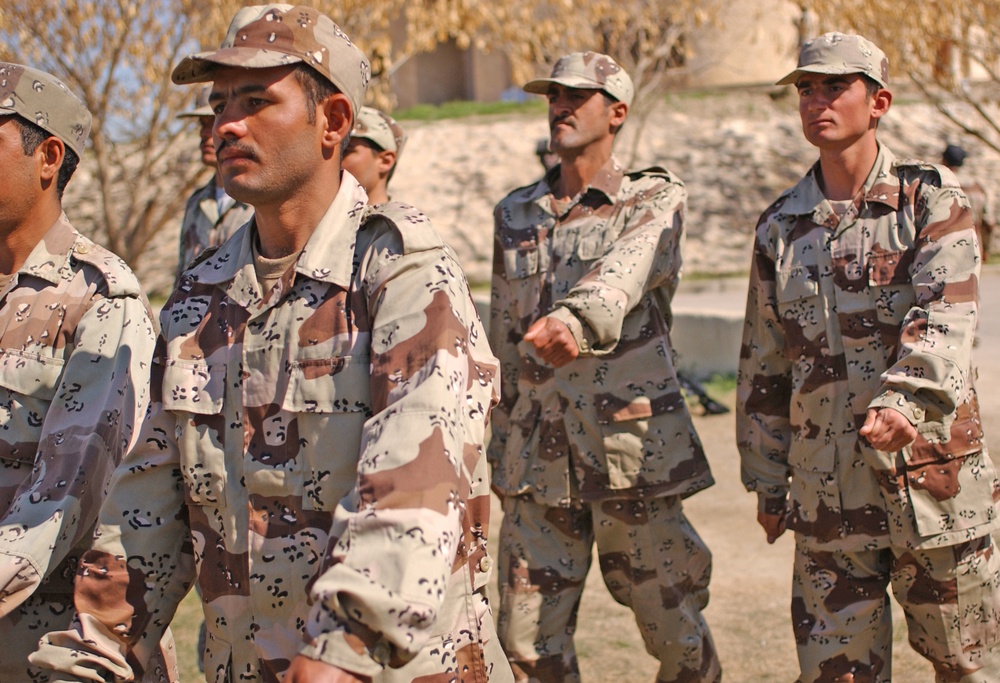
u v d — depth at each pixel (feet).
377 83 33.12
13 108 8.09
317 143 6.23
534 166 57.52
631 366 11.71
